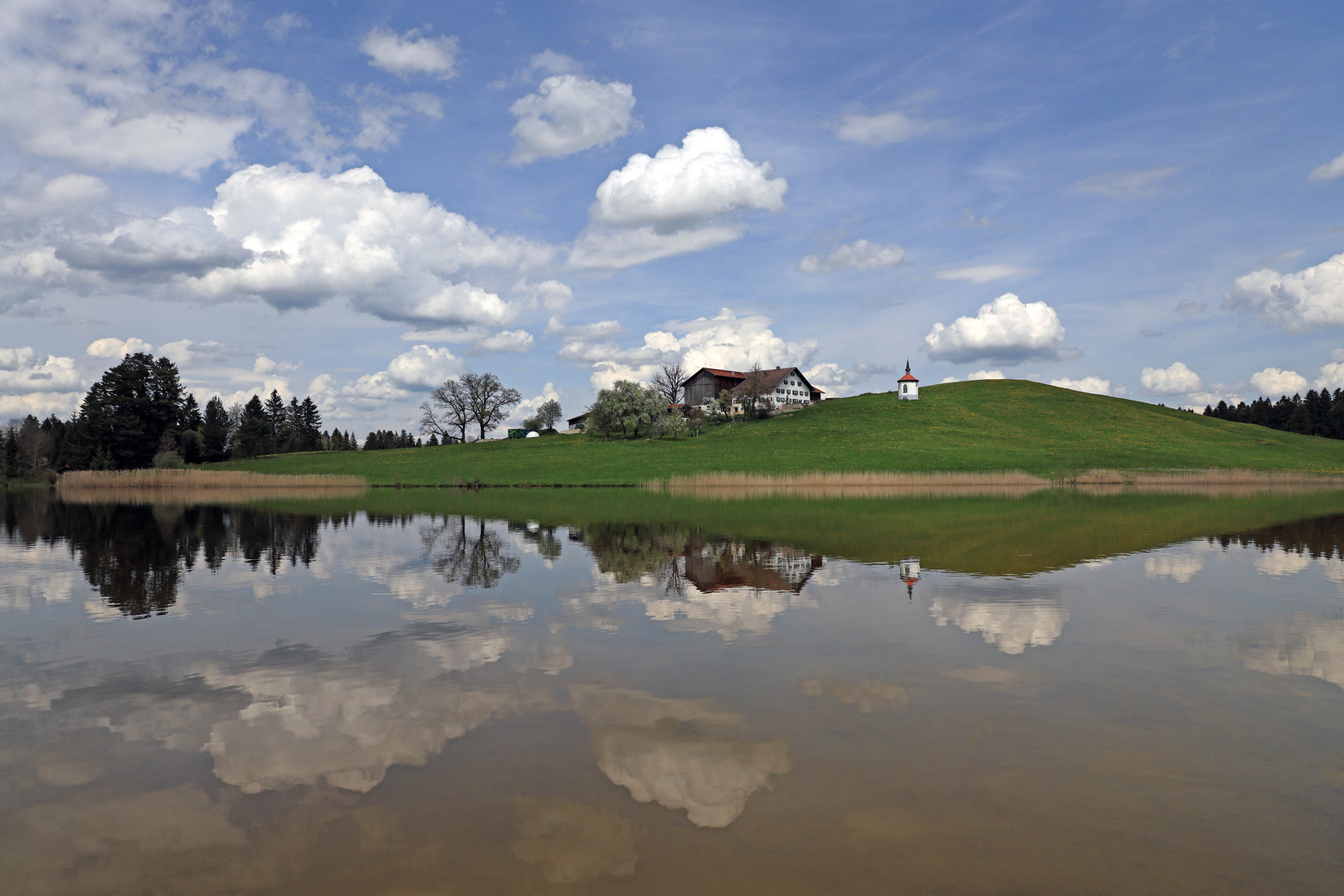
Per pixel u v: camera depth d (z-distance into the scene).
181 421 118.81
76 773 7.33
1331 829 6.07
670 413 129.88
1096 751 7.60
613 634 12.53
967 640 12.03
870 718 8.51
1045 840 5.91
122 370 106.94
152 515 40.69
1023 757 7.45
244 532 30.67
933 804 6.51
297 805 6.65
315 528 32.31
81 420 106.19
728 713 8.75
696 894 5.26
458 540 26.94
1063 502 49.88
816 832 6.06
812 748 7.70
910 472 86.56
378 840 6.03
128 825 6.35
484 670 10.52
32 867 5.73
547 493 68.12
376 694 9.55
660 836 6.03
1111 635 12.34
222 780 7.16
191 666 10.92
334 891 5.36
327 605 15.24
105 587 17.72
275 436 168.38
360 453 134.50
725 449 108.25
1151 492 64.44
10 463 116.00
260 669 10.76
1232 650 11.36
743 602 15.09
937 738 7.93
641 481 83.88
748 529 30.48
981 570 19.23
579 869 5.57
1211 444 111.19
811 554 22.52
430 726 8.43
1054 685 9.69
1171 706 8.89
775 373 159.88
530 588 16.92
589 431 135.12
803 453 101.81
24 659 11.41
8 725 8.63
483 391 152.88
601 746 7.81
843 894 5.24
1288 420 164.38
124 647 12.03
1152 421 125.75
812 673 10.26
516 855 5.80
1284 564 20.08
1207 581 17.47
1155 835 5.98
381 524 33.84
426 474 97.62
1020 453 100.44
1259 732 8.09
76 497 64.38
